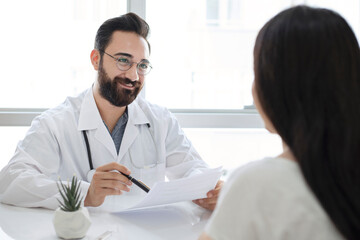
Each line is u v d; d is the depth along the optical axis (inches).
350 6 89.1
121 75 57.8
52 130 57.4
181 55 88.6
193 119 83.6
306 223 20.9
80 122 58.6
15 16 81.9
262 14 90.9
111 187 46.8
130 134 60.7
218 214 22.8
